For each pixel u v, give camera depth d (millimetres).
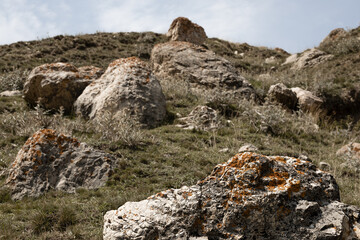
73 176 6562
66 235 4836
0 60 20875
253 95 14422
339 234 3703
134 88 10695
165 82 14320
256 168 4090
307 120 12250
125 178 6746
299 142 10391
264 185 4027
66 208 5387
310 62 22547
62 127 8977
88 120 10617
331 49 23594
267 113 10992
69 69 12648
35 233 4957
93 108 10898
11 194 6148
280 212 3838
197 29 25078
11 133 9258
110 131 8672
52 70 12344
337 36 27031
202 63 15516
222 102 12336
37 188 6254
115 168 6996
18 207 5727
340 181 7637
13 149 8312
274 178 4070
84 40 24781
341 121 14586
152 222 4059
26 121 9633
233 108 12273
